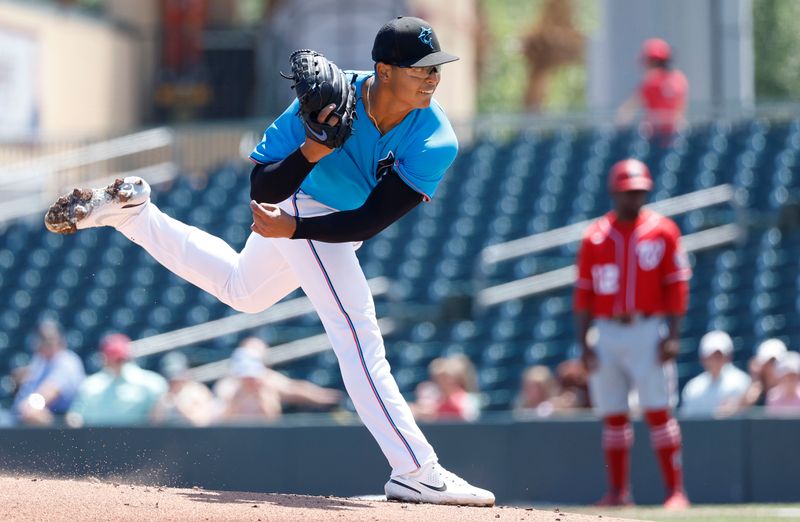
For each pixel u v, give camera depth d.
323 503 14.84
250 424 32.03
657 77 56.38
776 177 52.03
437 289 51.12
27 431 28.66
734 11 64.06
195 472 31.45
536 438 32.00
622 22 64.94
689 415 31.88
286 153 15.05
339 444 32.12
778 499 30.20
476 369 45.75
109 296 54.59
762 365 34.00
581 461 31.69
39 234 58.44
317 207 15.54
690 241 49.16
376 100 14.88
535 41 112.25
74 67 72.56
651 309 28.17
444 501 15.73
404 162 14.97
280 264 15.82
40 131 68.69
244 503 14.46
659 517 23.58
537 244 50.38
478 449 32.16
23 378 40.31
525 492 31.92
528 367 45.22
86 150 60.41
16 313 54.84
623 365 28.47
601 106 66.00
